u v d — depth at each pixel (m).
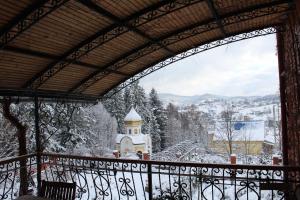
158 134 43.88
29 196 3.88
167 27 7.34
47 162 6.48
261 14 7.21
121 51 8.19
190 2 6.04
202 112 49.69
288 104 8.13
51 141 16.97
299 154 6.80
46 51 6.81
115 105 42.72
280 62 8.63
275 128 28.36
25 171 7.32
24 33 5.74
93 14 5.89
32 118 15.31
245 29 8.50
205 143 38.75
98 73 9.07
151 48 8.41
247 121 37.44
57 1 4.96
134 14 6.22
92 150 26.31
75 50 7.14
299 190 4.66
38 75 7.65
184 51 9.38
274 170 4.30
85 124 24.86
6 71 6.93
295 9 6.46
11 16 5.12
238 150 30.78
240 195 10.23
